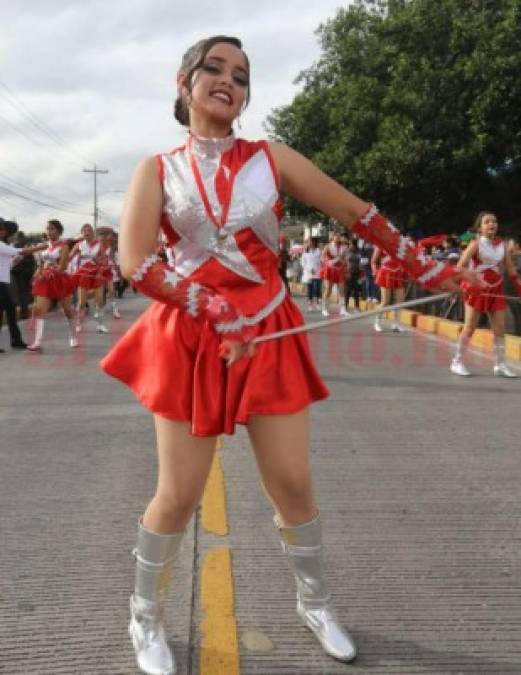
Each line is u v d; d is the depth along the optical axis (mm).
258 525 4340
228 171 2635
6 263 11820
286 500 2883
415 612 3373
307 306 21391
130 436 6320
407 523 4410
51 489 4992
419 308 16672
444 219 23719
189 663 2975
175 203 2625
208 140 2654
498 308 9242
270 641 3129
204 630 3203
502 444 6121
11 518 4480
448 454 5816
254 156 2691
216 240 2625
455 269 2846
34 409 7430
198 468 2719
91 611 3365
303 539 2992
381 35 22547
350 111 23391
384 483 5121
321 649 3072
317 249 20719
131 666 2955
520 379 9109
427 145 20906
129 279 2572
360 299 21250
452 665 2980
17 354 11430
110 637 3156
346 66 26938
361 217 2785
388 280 14211
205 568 3775
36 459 5688
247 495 4836
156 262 2525
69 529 4301
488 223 9000
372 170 21625
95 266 14188
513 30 20047
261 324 2674
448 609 3404
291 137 27297
